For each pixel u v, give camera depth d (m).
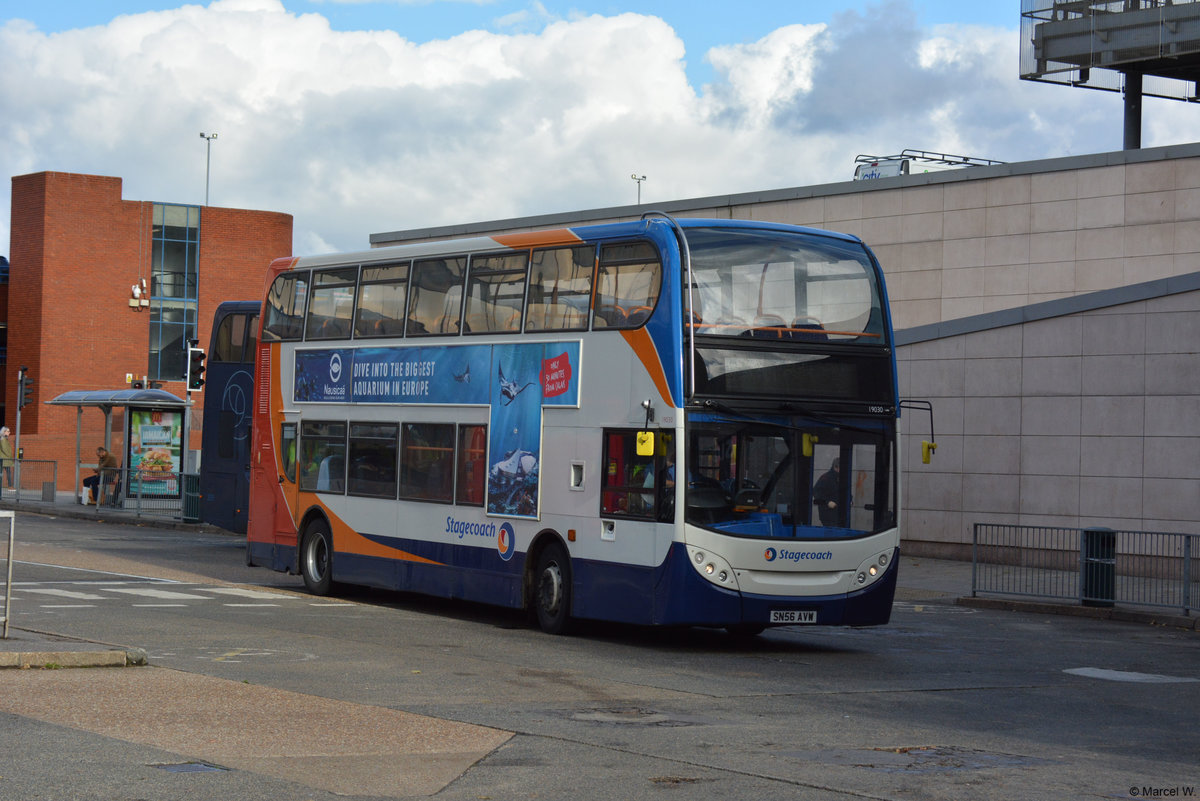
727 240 15.59
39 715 9.60
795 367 15.60
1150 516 26.88
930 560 30.02
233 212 71.56
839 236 16.33
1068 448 28.11
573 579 16.27
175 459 43.16
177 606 18.03
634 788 8.00
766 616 15.20
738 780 8.30
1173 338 26.73
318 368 20.91
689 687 12.59
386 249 19.89
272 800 7.38
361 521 19.80
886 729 10.51
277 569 21.52
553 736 9.59
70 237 67.81
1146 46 37.16
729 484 15.16
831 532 15.55
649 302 15.57
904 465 30.88
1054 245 33.44
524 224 44.88
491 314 17.88
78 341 67.81
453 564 18.12
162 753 8.46
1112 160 32.56
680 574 14.91
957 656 16.11
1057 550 23.05
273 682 11.79
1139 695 13.21
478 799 7.61
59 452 62.34
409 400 19.09
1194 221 31.33
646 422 15.30
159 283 70.06
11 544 12.95
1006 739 10.27
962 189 34.97
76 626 15.32
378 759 8.55
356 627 16.61
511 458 17.31
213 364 28.94
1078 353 28.06
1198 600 21.28
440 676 12.59
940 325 30.22
